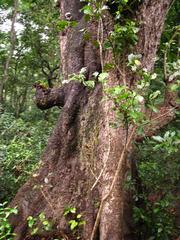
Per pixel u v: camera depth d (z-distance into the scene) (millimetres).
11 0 18469
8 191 7191
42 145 8398
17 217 5488
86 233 4902
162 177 6480
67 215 5195
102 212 4332
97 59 5781
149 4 4754
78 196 5277
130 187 5559
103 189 4359
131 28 4141
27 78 22844
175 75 3975
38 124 12031
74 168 5461
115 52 4410
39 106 6238
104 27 4523
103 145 4879
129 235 5469
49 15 14102
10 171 7410
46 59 19859
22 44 19531
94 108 5461
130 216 5527
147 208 5934
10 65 21453
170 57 4773
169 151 3959
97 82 5621
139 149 6535
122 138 4402
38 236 5254
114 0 4211
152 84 5645
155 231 5785
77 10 6516
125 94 3537
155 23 4789
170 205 6281
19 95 23281
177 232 6098
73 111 5691
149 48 4727
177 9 7984
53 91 6172
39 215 5246
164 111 5191
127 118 3721
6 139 9336
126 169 4648
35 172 5746
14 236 5305
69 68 6066
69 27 6383
